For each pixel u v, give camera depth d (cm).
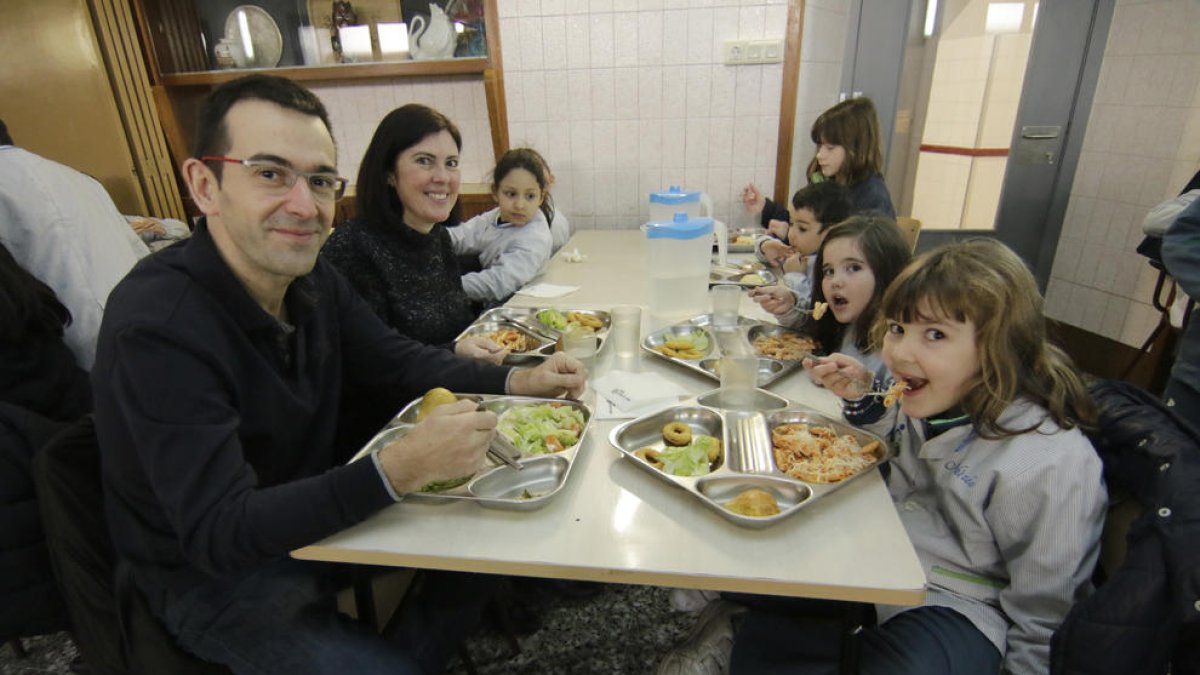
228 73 313
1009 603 99
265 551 84
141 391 85
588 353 144
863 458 105
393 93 335
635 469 106
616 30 301
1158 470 86
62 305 144
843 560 84
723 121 311
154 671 103
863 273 143
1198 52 269
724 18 293
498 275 222
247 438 103
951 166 341
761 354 153
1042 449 95
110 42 301
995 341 96
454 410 94
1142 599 79
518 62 312
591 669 156
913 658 95
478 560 86
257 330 100
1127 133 299
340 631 105
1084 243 323
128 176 318
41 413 135
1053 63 311
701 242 178
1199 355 151
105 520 101
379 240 166
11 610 106
